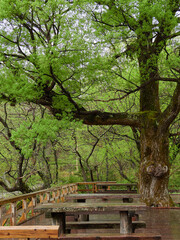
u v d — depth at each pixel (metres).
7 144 14.59
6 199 5.71
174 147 13.47
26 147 8.50
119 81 11.55
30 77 9.08
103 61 8.83
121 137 16.58
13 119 15.27
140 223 4.88
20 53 8.89
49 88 9.55
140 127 10.70
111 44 8.88
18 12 7.79
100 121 10.49
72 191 13.09
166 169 10.05
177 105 9.49
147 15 7.81
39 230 3.39
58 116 9.91
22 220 7.09
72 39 7.74
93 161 19.19
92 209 4.38
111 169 20.70
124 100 15.66
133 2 7.78
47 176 15.62
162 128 10.11
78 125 9.28
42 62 7.41
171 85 13.42
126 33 8.62
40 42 8.34
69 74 9.00
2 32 8.18
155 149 10.21
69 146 17.42
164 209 9.35
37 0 7.33
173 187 16.84
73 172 20.55
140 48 9.38
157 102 11.27
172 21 7.76
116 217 7.96
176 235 5.56
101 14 9.06
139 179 10.70
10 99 9.00
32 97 8.45
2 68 8.05
